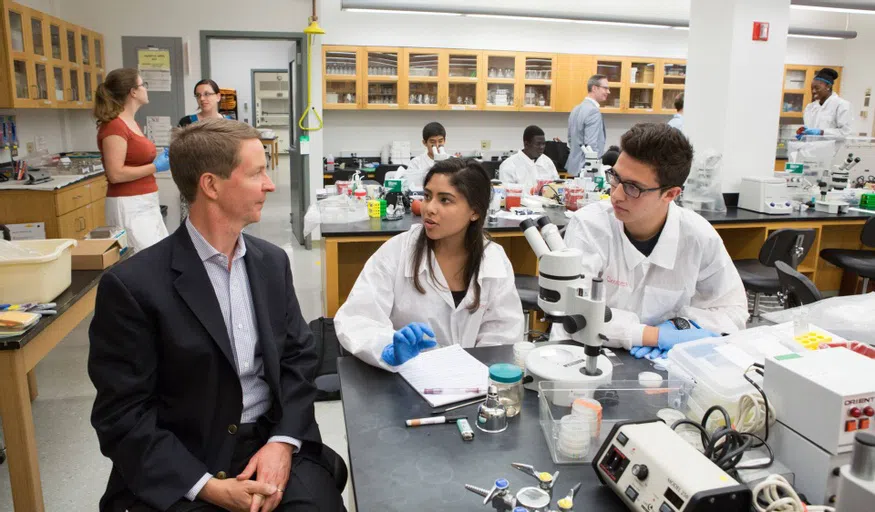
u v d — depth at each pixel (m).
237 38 6.00
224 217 1.38
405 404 1.32
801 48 8.12
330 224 3.52
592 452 1.12
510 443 1.17
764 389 1.09
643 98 7.60
